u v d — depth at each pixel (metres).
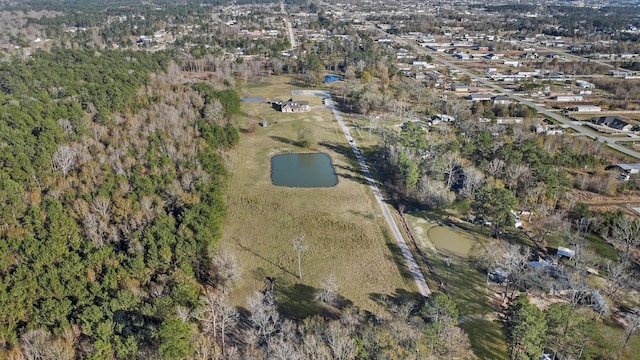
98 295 69.50
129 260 74.62
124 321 64.38
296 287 82.88
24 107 144.12
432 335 62.25
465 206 109.94
